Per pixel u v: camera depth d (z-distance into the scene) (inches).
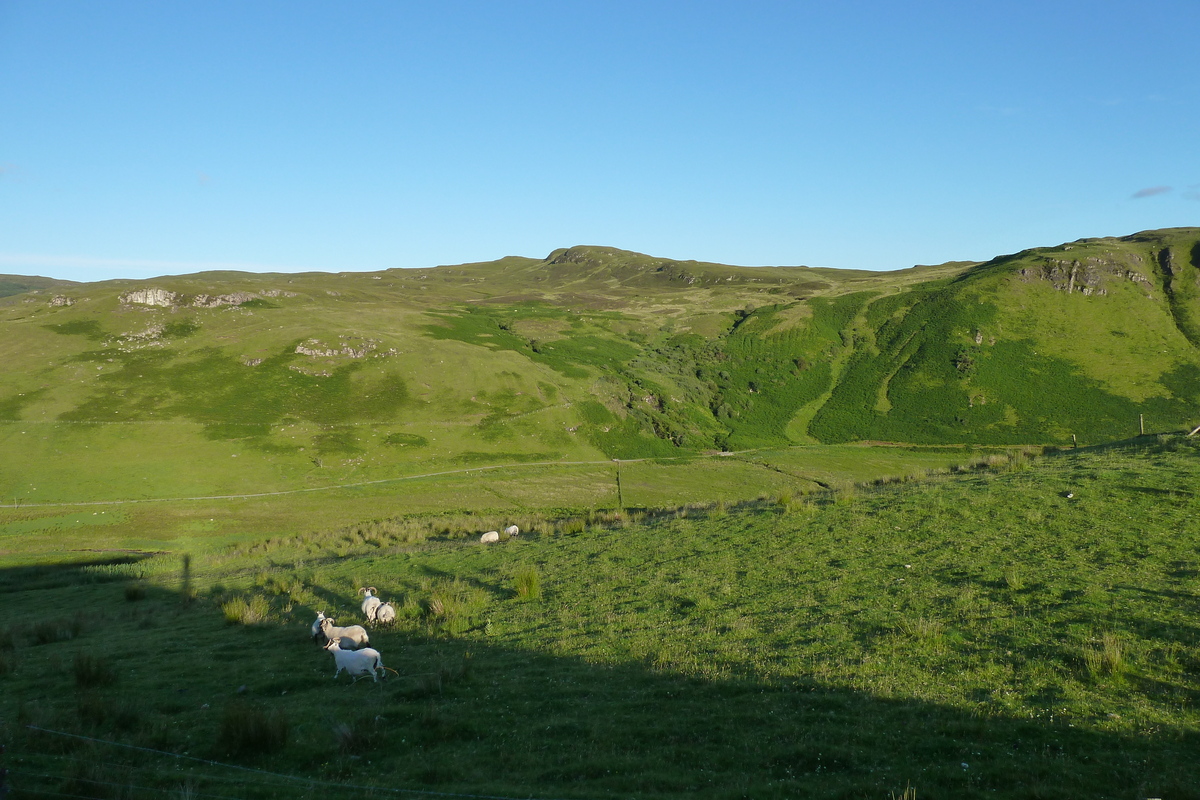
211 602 988.6
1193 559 616.7
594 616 700.0
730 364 6023.6
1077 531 743.7
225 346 4909.0
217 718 494.9
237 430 3816.4
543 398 4776.1
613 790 357.4
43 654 713.6
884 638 538.9
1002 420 4778.5
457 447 4062.5
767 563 810.8
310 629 759.7
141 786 377.4
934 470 1419.8
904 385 5364.2
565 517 2086.6
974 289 6422.2
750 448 4579.2
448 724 451.8
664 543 1002.7
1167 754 342.6
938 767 350.9
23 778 378.6
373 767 403.2
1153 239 7022.6
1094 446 1400.1
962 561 704.4
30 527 2336.4
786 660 517.3
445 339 5629.9
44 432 3484.3
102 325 5128.0
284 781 382.9
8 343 4675.2
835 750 377.7
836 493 1189.7
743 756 384.8
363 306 6688.0
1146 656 450.0
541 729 440.8
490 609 788.6
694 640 587.8
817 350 6156.5
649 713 452.8
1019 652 481.7
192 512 2591.0
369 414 4293.8
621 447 4377.5
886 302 6899.6
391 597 914.7
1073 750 357.4
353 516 2536.9
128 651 694.5
